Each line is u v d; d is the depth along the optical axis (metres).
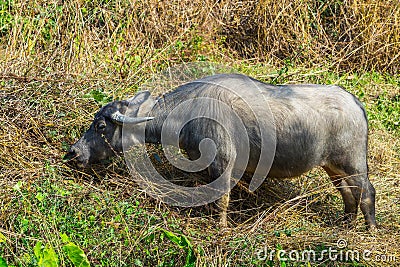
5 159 15.05
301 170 14.37
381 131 19.09
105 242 12.61
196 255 12.40
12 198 13.44
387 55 23.44
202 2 22.98
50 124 16.34
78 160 14.92
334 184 15.17
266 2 23.75
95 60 19.89
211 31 22.58
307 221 14.52
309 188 15.91
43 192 13.77
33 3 20.86
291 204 14.88
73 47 19.81
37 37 20.31
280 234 13.46
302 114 13.86
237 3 24.61
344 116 14.04
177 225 13.33
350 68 23.36
